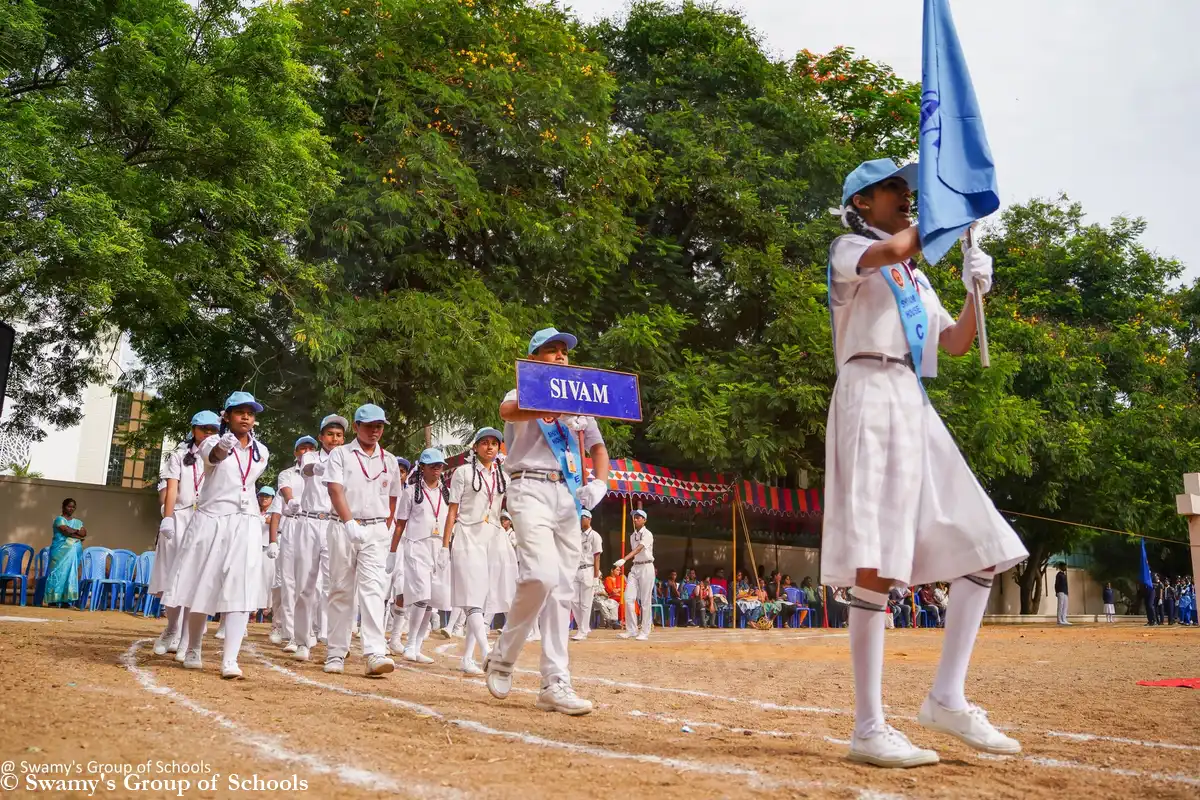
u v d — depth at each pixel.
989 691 7.57
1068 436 28.81
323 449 9.95
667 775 3.49
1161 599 32.81
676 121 23.88
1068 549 34.66
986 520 3.95
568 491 5.86
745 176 23.47
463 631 15.24
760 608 23.91
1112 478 30.09
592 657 11.66
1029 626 28.62
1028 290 36.00
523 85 19.88
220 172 15.64
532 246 20.33
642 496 22.67
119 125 15.13
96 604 17.62
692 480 23.23
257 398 20.02
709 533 28.52
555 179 21.83
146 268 14.56
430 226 18.59
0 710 4.49
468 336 18.23
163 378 22.36
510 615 5.88
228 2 15.87
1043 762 3.99
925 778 3.56
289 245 18.56
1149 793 3.35
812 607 26.78
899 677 8.83
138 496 23.05
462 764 3.66
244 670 7.74
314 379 19.06
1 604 16.55
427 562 10.16
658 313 22.45
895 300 4.12
